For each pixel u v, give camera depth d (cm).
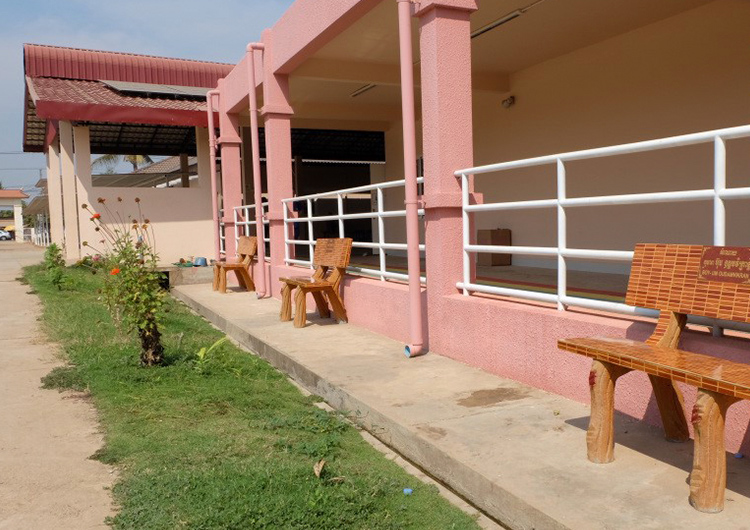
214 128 1362
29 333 792
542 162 454
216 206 1281
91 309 913
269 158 960
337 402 477
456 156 549
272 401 501
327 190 2012
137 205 1400
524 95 1061
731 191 325
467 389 460
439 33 540
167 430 435
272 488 333
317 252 812
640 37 847
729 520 263
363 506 314
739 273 313
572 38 891
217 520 298
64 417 474
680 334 348
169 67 1595
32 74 1480
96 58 1537
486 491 313
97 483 359
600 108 916
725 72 741
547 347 445
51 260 1288
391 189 1507
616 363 312
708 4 755
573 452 341
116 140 1579
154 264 639
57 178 1605
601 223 924
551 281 812
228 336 798
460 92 548
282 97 948
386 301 663
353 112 1359
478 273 956
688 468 316
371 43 886
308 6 783
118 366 598
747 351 322
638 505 279
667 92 815
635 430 369
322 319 789
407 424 390
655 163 834
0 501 338
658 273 356
